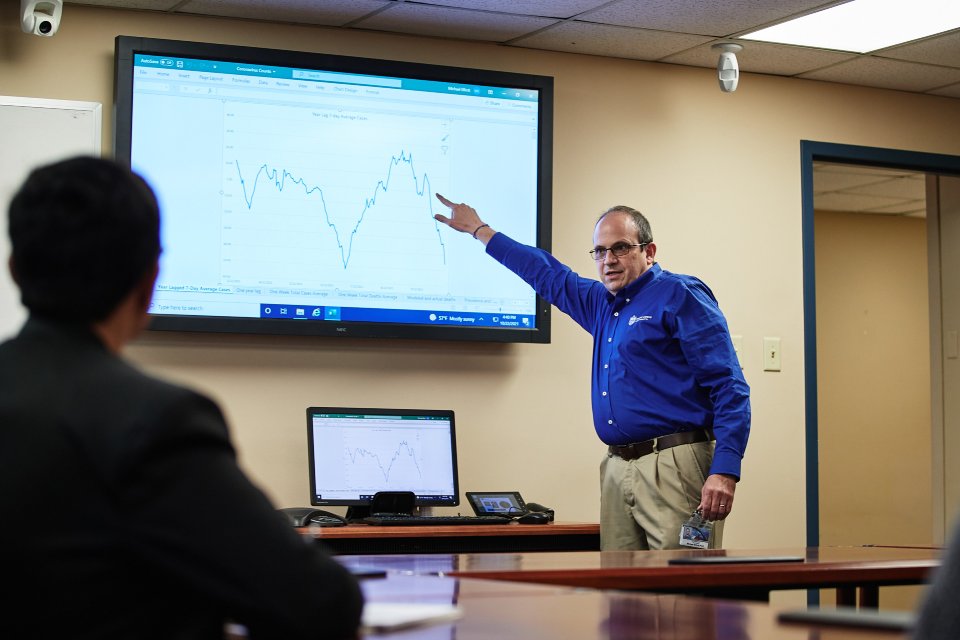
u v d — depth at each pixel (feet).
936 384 17.63
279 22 12.70
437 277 12.89
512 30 13.05
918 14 12.47
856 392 23.58
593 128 13.99
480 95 13.16
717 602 5.11
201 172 12.13
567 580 6.18
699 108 14.53
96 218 3.46
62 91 11.98
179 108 12.08
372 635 4.08
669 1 12.03
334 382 12.71
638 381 10.75
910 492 23.80
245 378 12.39
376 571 6.16
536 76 13.34
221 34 12.53
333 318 12.51
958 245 17.31
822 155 15.20
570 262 13.76
